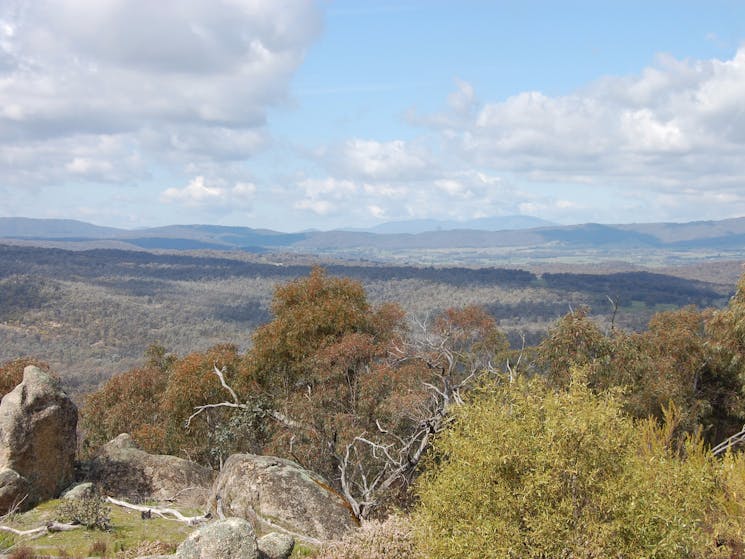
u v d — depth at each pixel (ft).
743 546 21.30
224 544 26.66
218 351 91.61
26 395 46.11
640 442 23.38
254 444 74.64
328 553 27.48
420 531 22.72
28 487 43.01
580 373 22.56
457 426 23.50
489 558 19.57
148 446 89.10
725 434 85.51
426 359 63.36
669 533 18.80
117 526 38.93
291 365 82.48
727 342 75.77
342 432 61.93
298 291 90.07
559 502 19.70
